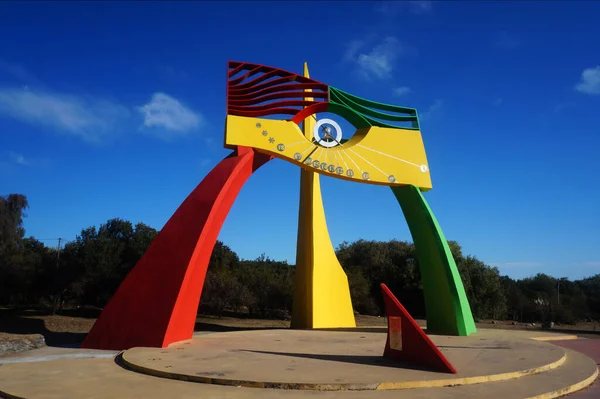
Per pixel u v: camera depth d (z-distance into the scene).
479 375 8.23
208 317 27.75
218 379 7.83
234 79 17.00
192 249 13.17
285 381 7.61
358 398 6.87
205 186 14.40
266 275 30.27
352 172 16.80
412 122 18.91
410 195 17.52
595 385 8.59
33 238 37.50
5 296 25.58
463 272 36.38
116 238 28.00
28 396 6.99
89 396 6.97
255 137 15.88
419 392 7.30
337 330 18.58
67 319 21.11
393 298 10.21
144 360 9.89
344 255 44.19
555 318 35.22
